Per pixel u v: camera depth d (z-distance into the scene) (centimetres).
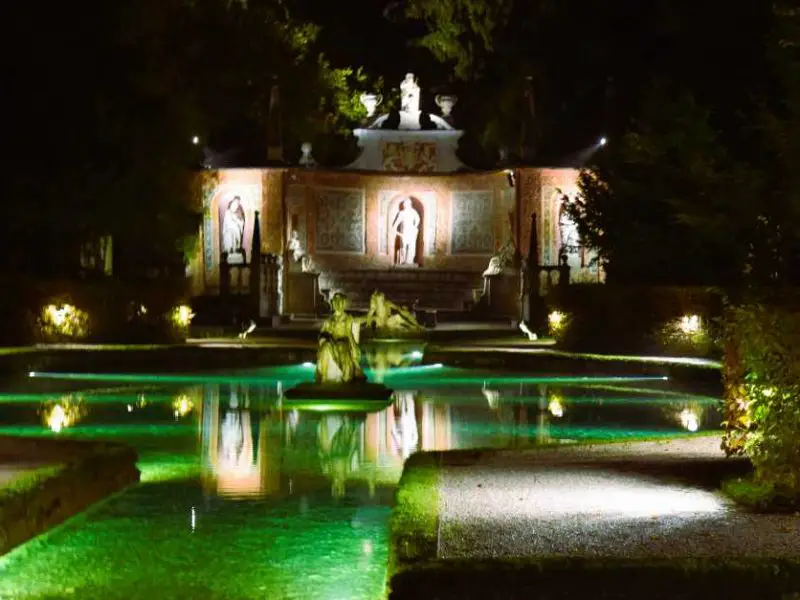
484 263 5738
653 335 3541
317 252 5734
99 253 4719
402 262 5850
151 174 4538
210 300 4909
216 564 1090
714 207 3459
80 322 3919
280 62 6050
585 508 1211
